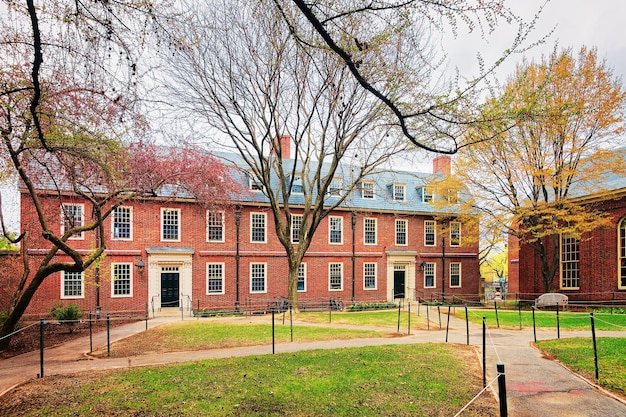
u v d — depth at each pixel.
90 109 11.35
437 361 10.39
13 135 12.15
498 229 28.05
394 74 10.16
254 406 7.05
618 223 26.16
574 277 29.27
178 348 13.50
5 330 14.05
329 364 10.06
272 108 21.97
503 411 4.64
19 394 8.08
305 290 31.67
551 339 14.12
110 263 25.73
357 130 22.11
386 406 6.96
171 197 25.53
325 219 32.91
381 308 30.73
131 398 7.61
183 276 27.70
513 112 6.57
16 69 10.96
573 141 23.80
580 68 23.14
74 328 19.20
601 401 7.34
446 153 6.31
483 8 4.98
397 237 35.66
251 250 29.94
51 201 22.42
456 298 36.72
